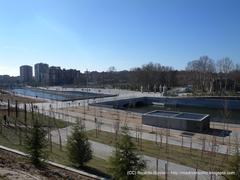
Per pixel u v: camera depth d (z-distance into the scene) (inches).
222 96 5073.8
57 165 1073.5
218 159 1462.8
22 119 2501.2
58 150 1546.5
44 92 7815.0
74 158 1206.3
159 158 1470.2
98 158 1430.9
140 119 2881.4
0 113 2844.5
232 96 5068.9
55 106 3786.9
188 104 4810.5
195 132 2320.4
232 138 2047.2
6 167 829.2
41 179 769.6
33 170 877.2
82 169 1175.6
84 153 1211.9
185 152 1620.3
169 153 1588.3
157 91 6879.9
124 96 5270.7
